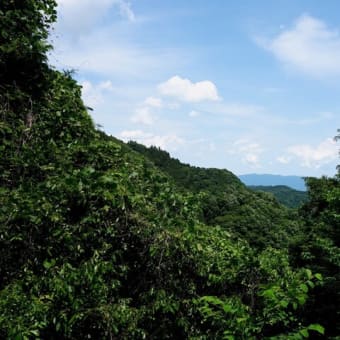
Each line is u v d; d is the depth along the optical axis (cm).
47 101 738
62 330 476
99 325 488
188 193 683
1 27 683
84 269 483
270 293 317
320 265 1371
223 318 362
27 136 649
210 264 652
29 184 568
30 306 425
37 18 782
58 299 467
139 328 530
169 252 579
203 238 721
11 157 603
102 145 689
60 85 784
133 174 638
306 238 1820
